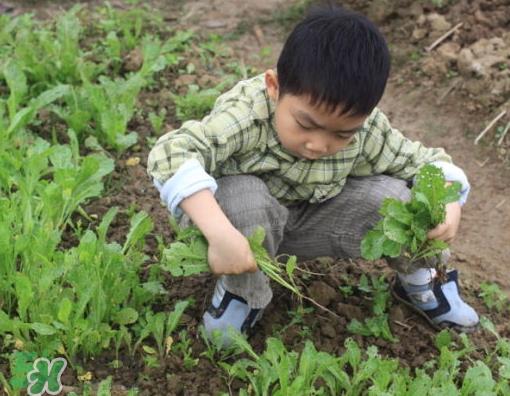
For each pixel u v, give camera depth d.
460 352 1.48
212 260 1.34
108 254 1.50
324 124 1.31
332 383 1.40
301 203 1.54
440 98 2.33
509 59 2.33
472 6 2.52
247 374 1.38
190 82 2.32
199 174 1.34
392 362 1.41
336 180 1.48
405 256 1.50
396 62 2.46
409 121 2.28
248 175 1.45
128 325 1.54
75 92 2.12
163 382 1.44
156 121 2.09
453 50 2.43
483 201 2.04
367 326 1.57
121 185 1.93
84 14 2.62
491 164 2.15
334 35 1.29
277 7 2.75
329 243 1.55
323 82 1.27
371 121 1.48
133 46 2.45
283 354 1.38
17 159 1.75
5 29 2.38
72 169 1.66
